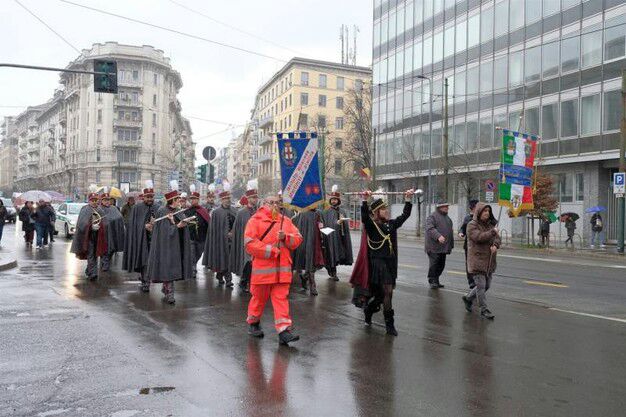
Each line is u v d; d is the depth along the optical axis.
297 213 10.88
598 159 28.36
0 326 7.37
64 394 4.88
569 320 8.52
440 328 7.82
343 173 64.31
